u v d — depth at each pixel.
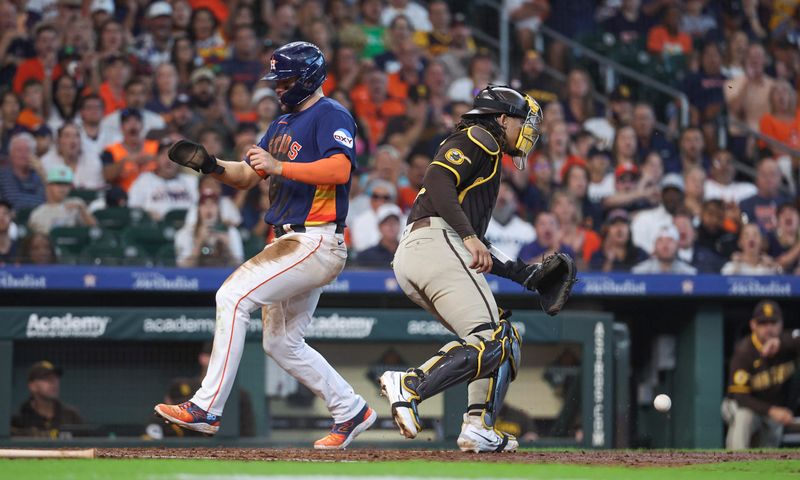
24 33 40.22
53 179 36.31
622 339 34.62
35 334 32.47
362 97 41.59
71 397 32.88
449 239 17.11
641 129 42.62
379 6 44.59
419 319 33.72
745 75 46.31
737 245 39.22
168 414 17.55
